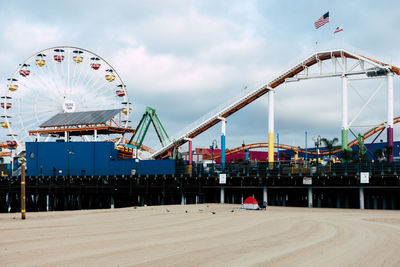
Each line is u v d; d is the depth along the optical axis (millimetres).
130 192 85188
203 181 82938
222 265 20234
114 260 21406
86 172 101312
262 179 76312
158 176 88438
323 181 70812
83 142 107938
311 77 99250
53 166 109188
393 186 65875
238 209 60531
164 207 66250
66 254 23078
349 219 44000
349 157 94625
